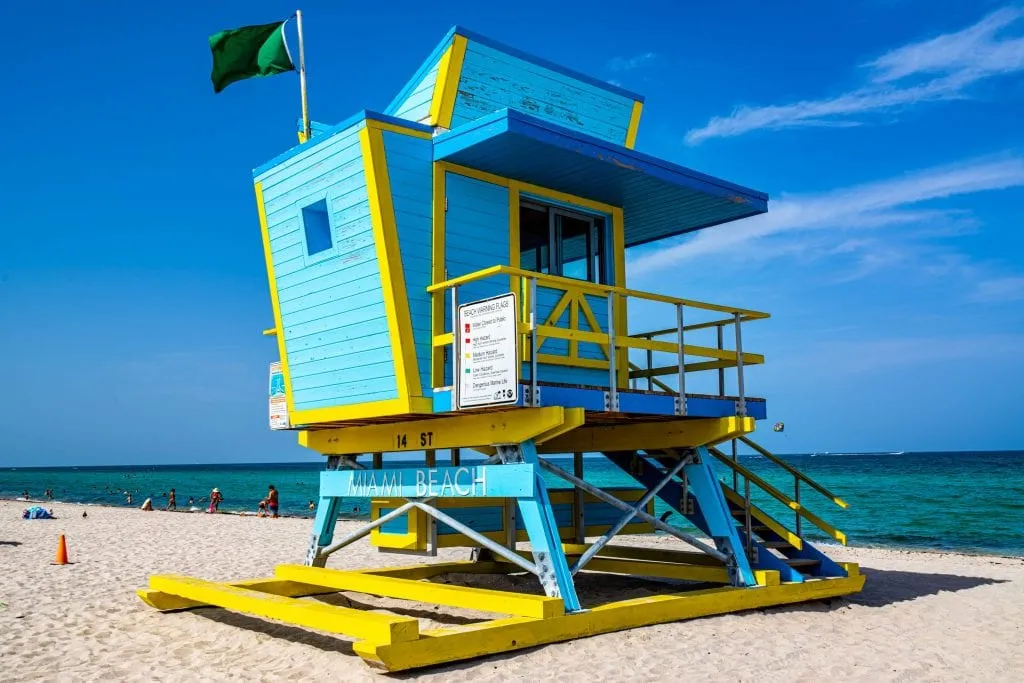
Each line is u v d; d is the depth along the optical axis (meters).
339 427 10.34
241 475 150.62
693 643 7.71
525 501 8.00
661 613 8.37
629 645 7.50
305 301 9.62
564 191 9.97
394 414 8.53
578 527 11.39
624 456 11.29
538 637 7.32
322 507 10.66
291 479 124.75
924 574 14.08
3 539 21.14
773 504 49.62
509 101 9.79
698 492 9.93
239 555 17.17
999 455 197.00
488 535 10.39
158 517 33.34
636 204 10.53
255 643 8.16
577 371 9.81
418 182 8.73
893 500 50.25
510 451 8.27
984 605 10.69
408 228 8.58
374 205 8.41
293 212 9.66
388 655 6.27
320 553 10.66
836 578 10.22
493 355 7.50
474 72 9.45
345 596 10.90
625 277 10.50
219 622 9.24
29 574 13.84
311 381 9.63
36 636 8.80
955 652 7.95
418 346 8.50
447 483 8.75
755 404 10.28
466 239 9.00
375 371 8.72
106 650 8.09
